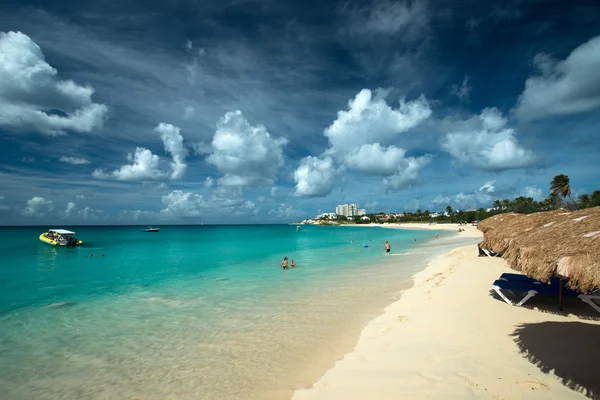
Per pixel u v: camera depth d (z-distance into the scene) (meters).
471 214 130.62
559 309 8.70
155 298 13.34
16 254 32.72
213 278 18.00
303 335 8.70
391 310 10.51
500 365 5.77
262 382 6.24
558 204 63.25
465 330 7.62
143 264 24.81
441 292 11.37
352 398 5.25
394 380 5.64
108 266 23.88
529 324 7.71
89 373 6.87
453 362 6.04
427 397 4.95
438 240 50.41
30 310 11.72
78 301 13.03
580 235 5.17
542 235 6.09
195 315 10.80
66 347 8.26
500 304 9.45
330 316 10.30
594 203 55.91
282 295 13.47
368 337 8.20
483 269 15.27
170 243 50.66
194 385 6.25
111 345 8.34
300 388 5.91
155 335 8.99
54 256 31.00
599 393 4.70
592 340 6.61
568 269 4.73
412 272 18.31
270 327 9.41
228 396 5.81
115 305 12.30
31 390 6.25
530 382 5.11
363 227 169.12
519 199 108.12
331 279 17.06
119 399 5.87
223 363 7.14
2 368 7.14
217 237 70.56
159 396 5.91
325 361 7.03
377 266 21.84
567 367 5.52
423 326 8.27
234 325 9.69
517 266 6.12
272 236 77.50
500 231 10.73
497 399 4.74
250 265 23.75
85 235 77.50
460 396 4.88
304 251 35.41
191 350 7.90
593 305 8.27
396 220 193.50
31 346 8.34
